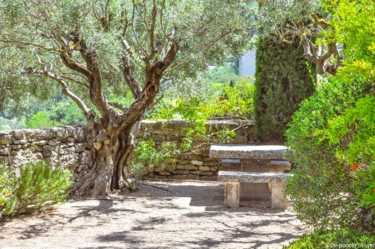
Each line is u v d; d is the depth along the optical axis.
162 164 11.59
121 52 8.44
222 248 5.80
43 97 10.53
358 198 4.68
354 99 4.73
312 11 7.65
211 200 8.88
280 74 10.70
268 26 7.71
